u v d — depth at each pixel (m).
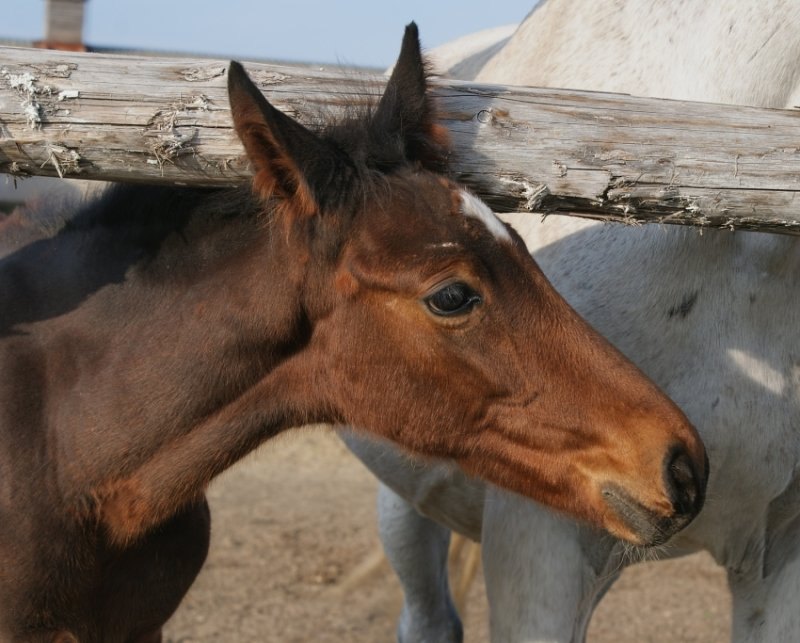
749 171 2.58
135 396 2.85
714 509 3.02
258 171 2.59
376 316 2.70
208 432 2.88
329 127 2.68
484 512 3.19
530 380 2.67
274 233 2.76
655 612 5.51
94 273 2.95
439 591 4.46
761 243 2.90
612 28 3.33
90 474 2.88
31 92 2.51
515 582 3.02
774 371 2.93
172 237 2.90
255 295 2.80
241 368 2.84
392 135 2.66
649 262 2.98
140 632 3.20
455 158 2.65
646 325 2.98
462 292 2.60
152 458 2.88
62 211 3.11
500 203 2.71
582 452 2.68
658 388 2.67
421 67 2.69
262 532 6.39
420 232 2.60
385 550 4.44
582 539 3.00
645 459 2.59
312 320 2.80
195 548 3.24
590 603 3.08
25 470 2.85
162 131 2.54
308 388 2.88
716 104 2.69
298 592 5.59
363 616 5.34
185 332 2.84
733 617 3.19
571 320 2.68
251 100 2.44
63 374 2.91
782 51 2.97
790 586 3.02
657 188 2.60
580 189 2.61
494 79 3.74
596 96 2.69
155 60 2.62
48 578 2.87
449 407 2.74
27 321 2.94
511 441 2.76
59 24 8.77
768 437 2.94
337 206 2.63
